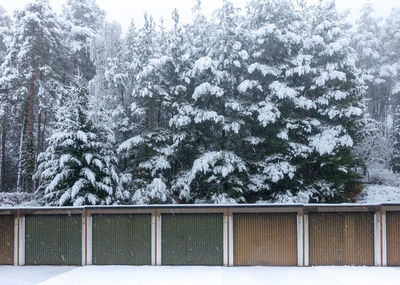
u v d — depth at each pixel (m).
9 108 25.67
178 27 23.72
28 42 25.08
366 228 15.23
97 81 25.27
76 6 32.44
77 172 19.59
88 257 16.00
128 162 23.23
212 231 15.69
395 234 15.03
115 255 16.00
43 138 31.02
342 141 21.53
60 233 16.23
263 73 22.00
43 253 16.19
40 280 13.12
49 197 19.20
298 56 22.97
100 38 27.91
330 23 24.45
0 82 24.73
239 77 23.98
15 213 16.34
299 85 23.91
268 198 22.47
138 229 16.00
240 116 22.36
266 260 15.41
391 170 34.12
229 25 22.86
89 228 16.11
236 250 15.53
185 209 15.70
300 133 22.59
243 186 21.56
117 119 24.52
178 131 22.80
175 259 15.74
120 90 24.92
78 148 19.72
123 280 13.01
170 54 23.38
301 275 13.45
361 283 12.17
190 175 21.12
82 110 20.27
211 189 21.30
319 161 22.55
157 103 22.97
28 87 25.86
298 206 15.27
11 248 16.25
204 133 23.56
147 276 13.60
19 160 28.28
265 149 23.12
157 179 20.20
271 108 21.34
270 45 23.30
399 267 14.76
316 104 23.47
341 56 23.91
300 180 21.84
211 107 22.39
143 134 22.16
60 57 28.64
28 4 26.33
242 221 15.62
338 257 15.20
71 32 29.98
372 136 31.50
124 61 27.28
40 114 27.09
